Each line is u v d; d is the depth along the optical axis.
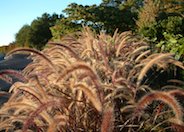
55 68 3.72
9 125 3.47
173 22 11.76
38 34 45.91
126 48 6.63
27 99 3.58
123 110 3.38
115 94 3.53
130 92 3.51
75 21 25.00
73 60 4.32
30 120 2.69
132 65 4.87
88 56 4.99
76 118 3.20
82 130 3.15
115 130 3.18
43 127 3.19
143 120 3.43
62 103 3.08
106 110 2.63
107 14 26.61
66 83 3.58
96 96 2.88
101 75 4.25
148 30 11.89
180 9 25.28
